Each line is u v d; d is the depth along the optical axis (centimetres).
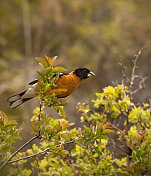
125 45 2372
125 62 1031
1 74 2172
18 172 845
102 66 1870
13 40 2698
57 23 2698
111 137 941
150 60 1788
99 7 2803
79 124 1148
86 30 2562
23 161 851
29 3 2709
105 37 2458
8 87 1884
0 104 1631
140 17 2752
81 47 2439
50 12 2661
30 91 898
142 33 2545
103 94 884
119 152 945
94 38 2523
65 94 958
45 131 676
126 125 881
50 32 2703
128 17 2706
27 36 2603
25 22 2652
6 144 672
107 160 834
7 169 840
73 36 2664
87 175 822
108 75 1712
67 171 809
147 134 775
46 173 814
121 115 941
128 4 2780
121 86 883
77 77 977
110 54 2136
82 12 2789
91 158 835
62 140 754
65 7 2792
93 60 2234
